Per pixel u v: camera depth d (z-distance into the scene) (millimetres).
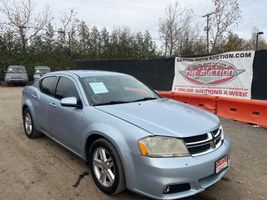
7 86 23000
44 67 26188
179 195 3100
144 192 3166
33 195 3654
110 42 39344
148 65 12094
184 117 3709
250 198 3670
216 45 25453
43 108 5195
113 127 3486
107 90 4484
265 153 5352
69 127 4332
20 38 34594
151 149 3113
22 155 5047
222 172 3547
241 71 8219
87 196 3627
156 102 4465
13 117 8398
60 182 4004
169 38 38344
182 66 10305
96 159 3781
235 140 6156
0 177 4160
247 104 7605
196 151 3252
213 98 8547
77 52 37562
